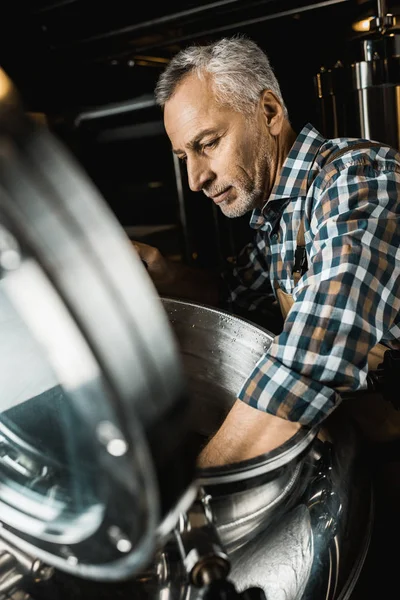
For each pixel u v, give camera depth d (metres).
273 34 1.79
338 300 0.92
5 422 0.69
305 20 1.71
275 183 1.29
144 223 2.23
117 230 0.46
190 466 0.50
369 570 1.28
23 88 1.84
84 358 0.42
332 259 0.97
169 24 1.80
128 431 0.43
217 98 1.19
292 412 0.87
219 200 1.31
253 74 1.23
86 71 1.95
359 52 1.55
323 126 1.68
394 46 1.50
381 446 1.29
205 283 1.71
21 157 0.43
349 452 1.02
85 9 1.82
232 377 1.16
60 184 0.44
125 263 0.46
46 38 1.88
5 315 0.58
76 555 0.53
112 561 0.50
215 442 0.89
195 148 1.23
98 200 0.46
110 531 0.49
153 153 2.13
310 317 0.92
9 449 0.66
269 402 0.88
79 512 0.53
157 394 0.46
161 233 2.14
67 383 0.46
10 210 0.41
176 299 1.22
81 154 2.02
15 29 1.80
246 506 0.76
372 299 0.95
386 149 1.20
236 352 1.15
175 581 0.67
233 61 1.19
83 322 0.41
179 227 2.13
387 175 1.11
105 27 1.85
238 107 1.21
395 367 1.11
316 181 1.20
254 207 1.36
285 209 1.31
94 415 0.45
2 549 0.69
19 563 0.69
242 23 1.71
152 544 0.45
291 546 0.80
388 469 1.30
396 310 0.99
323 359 0.90
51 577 0.68
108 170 2.12
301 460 0.89
